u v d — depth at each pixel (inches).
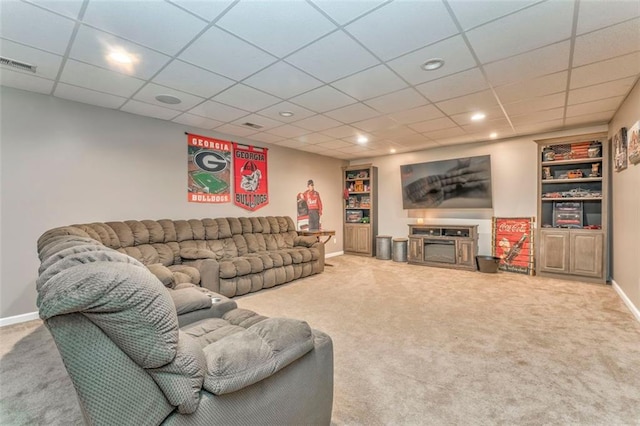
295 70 103.8
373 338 102.3
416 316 122.5
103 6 69.9
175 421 36.8
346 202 287.1
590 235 169.2
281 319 54.3
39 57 94.3
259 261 159.0
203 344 60.7
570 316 120.0
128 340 32.8
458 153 227.9
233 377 40.8
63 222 131.3
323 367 56.6
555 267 180.4
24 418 64.6
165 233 151.9
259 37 83.6
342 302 140.9
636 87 115.3
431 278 186.7
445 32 81.7
